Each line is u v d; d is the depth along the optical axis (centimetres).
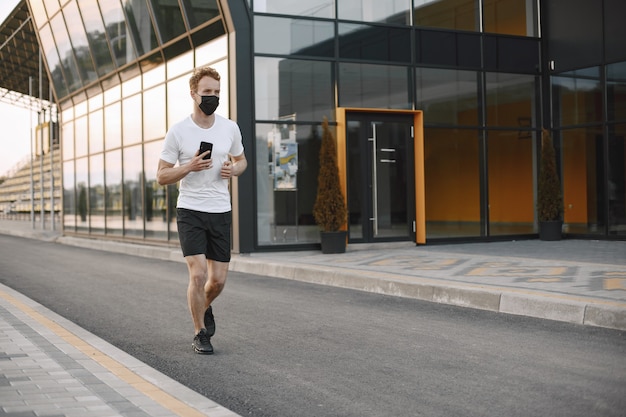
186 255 541
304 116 1480
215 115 545
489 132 1666
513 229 1684
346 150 1492
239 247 1417
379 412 397
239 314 761
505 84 1691
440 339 610
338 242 1405
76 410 370
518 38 1709
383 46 1550
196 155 513
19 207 6025
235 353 563
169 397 413
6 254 1794
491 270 1012
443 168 1603
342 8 1516
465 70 1641
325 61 1497
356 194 1503
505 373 482
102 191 2236
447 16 1628
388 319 721
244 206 1421
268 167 1449
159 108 1833
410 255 1312
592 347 566
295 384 464
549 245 1510
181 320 736
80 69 2317
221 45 1497
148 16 1803
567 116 1695
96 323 721
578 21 1659
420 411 397
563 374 476
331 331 655
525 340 600
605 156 1608
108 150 2178
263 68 1447
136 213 2005
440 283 868
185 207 536
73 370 472
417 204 1554
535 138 1722
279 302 852
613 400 410
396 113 1548
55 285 1070
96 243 2050
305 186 1480
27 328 645
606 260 1134
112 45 2053
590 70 1636
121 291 988
